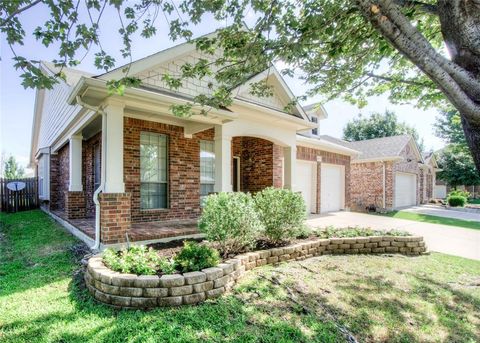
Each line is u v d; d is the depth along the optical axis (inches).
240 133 309.0
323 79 201.8
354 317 137.0
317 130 597.9
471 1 96.6
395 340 122.0
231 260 171.3
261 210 227.5
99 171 345.7
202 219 201.5
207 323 120.9
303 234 249.4
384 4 97.1
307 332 121.1
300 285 167.9
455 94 96.8
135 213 304.3
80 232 271.9
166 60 255.4
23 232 317.7
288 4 149.9
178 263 155.9
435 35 185.0
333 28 153.1
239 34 160.9
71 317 122.7
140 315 125.6
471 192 1130.0
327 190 553.9
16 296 142.9
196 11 140.4
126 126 299.7
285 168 374.0
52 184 510.9
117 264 148.3
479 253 266.1
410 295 164.6
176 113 185.8
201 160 366.6
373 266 213.0
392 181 677.9
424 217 528.1
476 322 139.5
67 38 121.3
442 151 1147.9
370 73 198.5
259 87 211.9
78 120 315.9
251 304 141.2
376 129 1382.9
